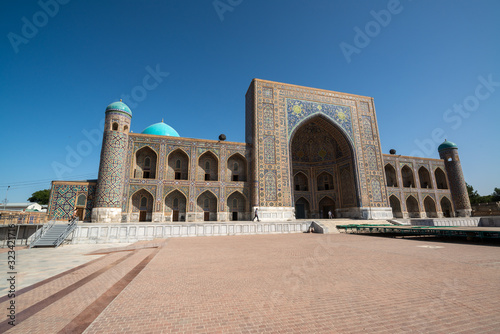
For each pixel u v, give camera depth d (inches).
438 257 190.2
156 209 558.6
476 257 189.2
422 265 159.9
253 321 79.7
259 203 583.5
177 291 112.2
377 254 207.9
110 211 494.9
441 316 81.0
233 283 124.9
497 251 220.4
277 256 207.5
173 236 424.8
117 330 73.5
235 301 98.6
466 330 71.1
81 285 141.3
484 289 108.5
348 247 256.8
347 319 79.9
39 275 179.8
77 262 237.3
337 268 154.9
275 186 604.4
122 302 98.0
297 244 294.4
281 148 631.2
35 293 127.9
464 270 144.8
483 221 584.4
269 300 99.2
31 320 88.0
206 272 150.3
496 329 71.4
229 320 80.7
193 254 224.4
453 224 561.0
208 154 637.3
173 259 198.1
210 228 443.5
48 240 376.5
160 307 92.6
